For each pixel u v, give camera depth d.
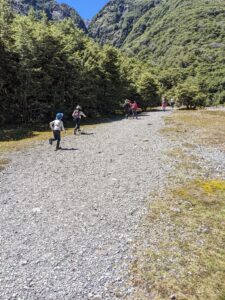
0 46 38.56
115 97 61.22
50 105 43.84
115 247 10.72
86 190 16.28
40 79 41.84
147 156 23.48
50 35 42.59
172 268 9.52
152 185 16.95
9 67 39.78
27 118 42.34
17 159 22.83
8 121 41.00
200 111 72.44
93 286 8.76
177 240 11.16
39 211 13.63
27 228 12.08
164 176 18.53
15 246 10.79
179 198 15.07
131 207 14.04
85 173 19.30
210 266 9.62
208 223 12.48
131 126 41.69
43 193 15.88
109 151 25.41
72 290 8.60
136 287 8.72
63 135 33.81
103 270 9.45
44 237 11.39
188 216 13.11
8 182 17.64
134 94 76.75
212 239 11.24
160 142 29.28
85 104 51.31
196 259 9.98
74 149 26.36
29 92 41.03
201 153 24.58
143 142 29.30
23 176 18.75
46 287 8.72
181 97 86.06
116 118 54.34
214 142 29.16
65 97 47.66
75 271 9.41
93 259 10.01
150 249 10.57
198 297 8.31
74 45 54.78
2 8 47.41
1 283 8.88
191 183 17.22
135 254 10.28
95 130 37.84
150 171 19.56
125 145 27.88
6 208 14.01
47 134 34.53
